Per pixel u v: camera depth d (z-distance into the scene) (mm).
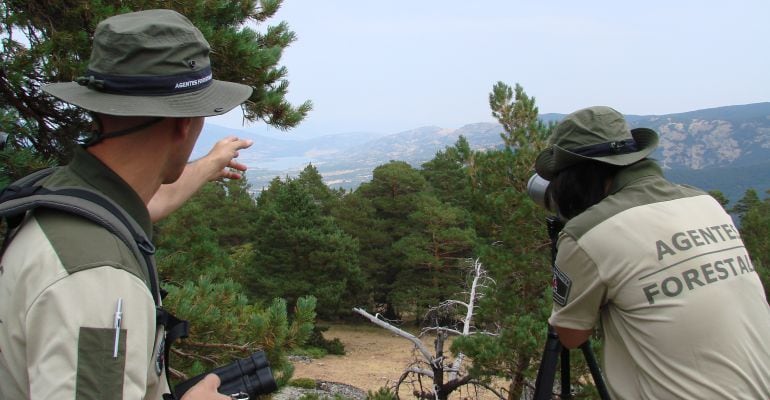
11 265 1179
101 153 1325
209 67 1446
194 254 6453
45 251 1133
